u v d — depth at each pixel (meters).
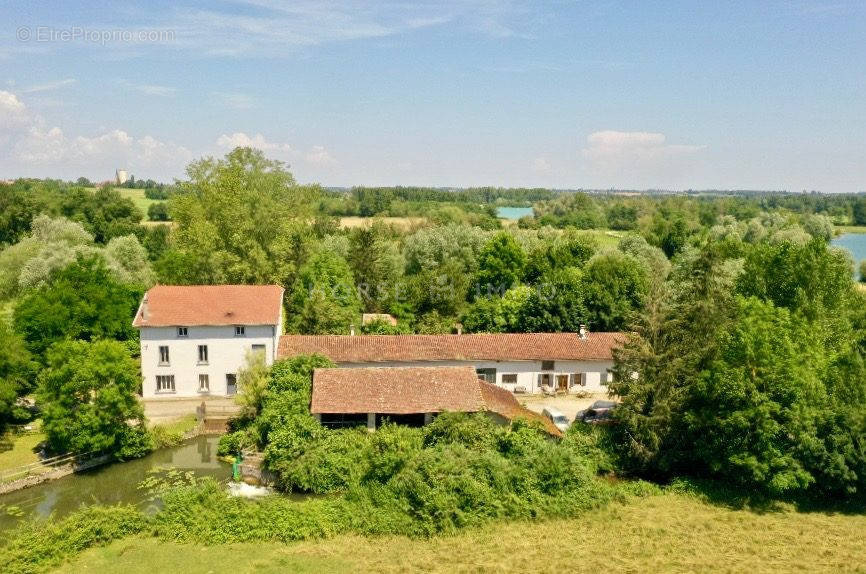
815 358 36.81
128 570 26.34
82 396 38.78
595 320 59.41
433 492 30.89
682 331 36.88
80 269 53.19
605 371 53.28
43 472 36.69
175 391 49.94
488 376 52.06
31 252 73.25
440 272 73.31
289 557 27.55
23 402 47.34
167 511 30.06
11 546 26.83
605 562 27.50
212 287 52.31
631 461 37.44
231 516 29.66
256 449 39.31
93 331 50.53
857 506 33.62
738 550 28.77
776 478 32.81
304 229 75.25
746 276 49.78
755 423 34.16
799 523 31.62
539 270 80.81
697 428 36.06
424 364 50.66
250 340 50.19
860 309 50.03
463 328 64.75
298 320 59.16
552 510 31.78
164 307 50.00
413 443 35.12
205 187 69.25
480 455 34.06
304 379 41.50
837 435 33.12
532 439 35.81
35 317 47.84
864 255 145.50
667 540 29.56
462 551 28.28
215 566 26.73
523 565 27.19
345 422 39.53
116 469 38.81
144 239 109.88
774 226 127.62
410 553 28.05
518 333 56.50
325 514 30.41
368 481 33.06
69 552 27.31
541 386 52.75
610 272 62.06
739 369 34.72
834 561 27.80
